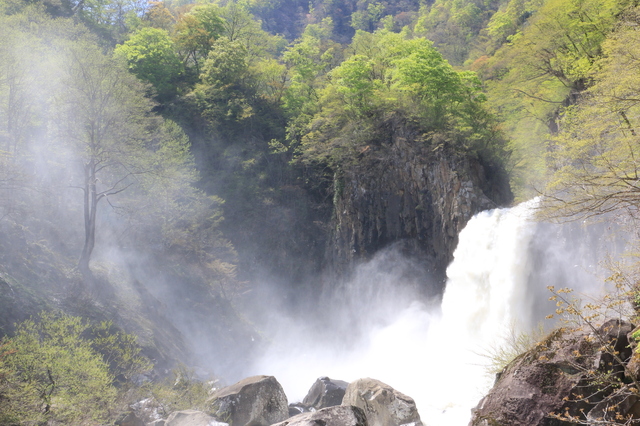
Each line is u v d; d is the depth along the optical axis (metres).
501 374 8.39
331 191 67.62
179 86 72.50
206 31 79.25
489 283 37.59
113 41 77.56
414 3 143.38
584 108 18.47
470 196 49.06
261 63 77.06
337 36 139.25
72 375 14.62
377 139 58.66
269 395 13.90
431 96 54.38
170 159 39.47
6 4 43.03
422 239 56.00
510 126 50.47
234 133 69.19
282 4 154.50
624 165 11.70
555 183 13.33
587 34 34.69
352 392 13.29
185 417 11.92
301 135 67.75
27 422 12.76
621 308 8.48
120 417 14.55
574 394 6.93
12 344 14.55
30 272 27.72
